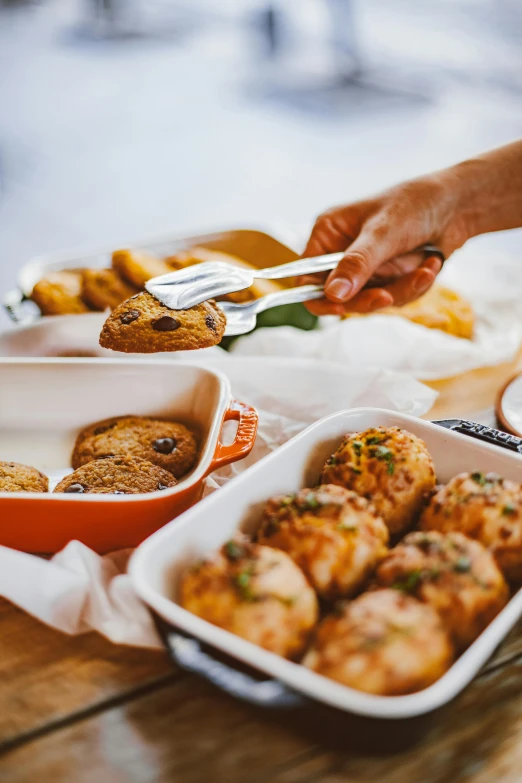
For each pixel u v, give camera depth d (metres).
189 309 0.63
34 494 0.57
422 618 0.47
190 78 3.19
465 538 0.51
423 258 0.81
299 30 3.43
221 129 2.64
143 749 0.49
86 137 2.64
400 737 0.46
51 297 0.84
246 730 0.50
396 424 0.60
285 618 0.48
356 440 0.58
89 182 2.29
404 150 2.35
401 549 0.51
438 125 2.50
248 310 0.67
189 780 0.48
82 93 3.09
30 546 0.59
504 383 0.75
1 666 0.53
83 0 4.20
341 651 0.46
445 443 0.59
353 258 0.72
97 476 0.64
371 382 0.73
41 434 0.70
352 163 2.31
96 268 0.88
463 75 2.84
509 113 2.53
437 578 0.49
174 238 0.94
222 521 0.53
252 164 2.36
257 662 0.46
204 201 2.14
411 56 3.04
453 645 0.48
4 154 2.50
